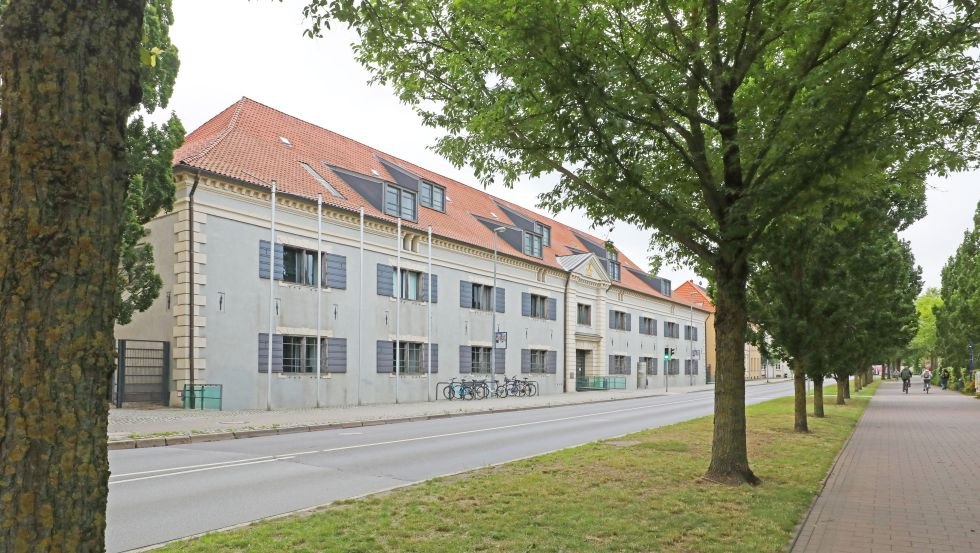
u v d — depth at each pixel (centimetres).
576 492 799
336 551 544
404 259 3105
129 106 266
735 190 841
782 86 868
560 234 5538
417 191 3247
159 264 2314
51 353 234
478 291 3716
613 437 1503
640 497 774
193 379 2206
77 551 235
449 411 2473
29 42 241
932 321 7006
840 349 1986
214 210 2306
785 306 1614
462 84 897
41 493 229
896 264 2336
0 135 242
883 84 797
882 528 662
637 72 840
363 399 2825
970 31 734
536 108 830
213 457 1228
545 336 4347
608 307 5231
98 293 246
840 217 1070
